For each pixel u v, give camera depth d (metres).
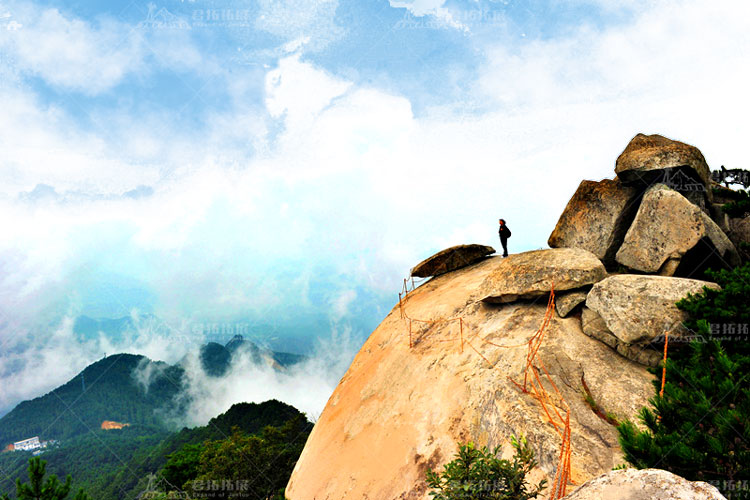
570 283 12.95
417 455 11.37
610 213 15.77
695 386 7.04
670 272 12.94
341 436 14.41
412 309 18.19
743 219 14.41
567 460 7.93
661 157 14.61
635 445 6.36
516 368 11.35
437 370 13.37
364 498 11.53
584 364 10.97
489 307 14.71
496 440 9.77
